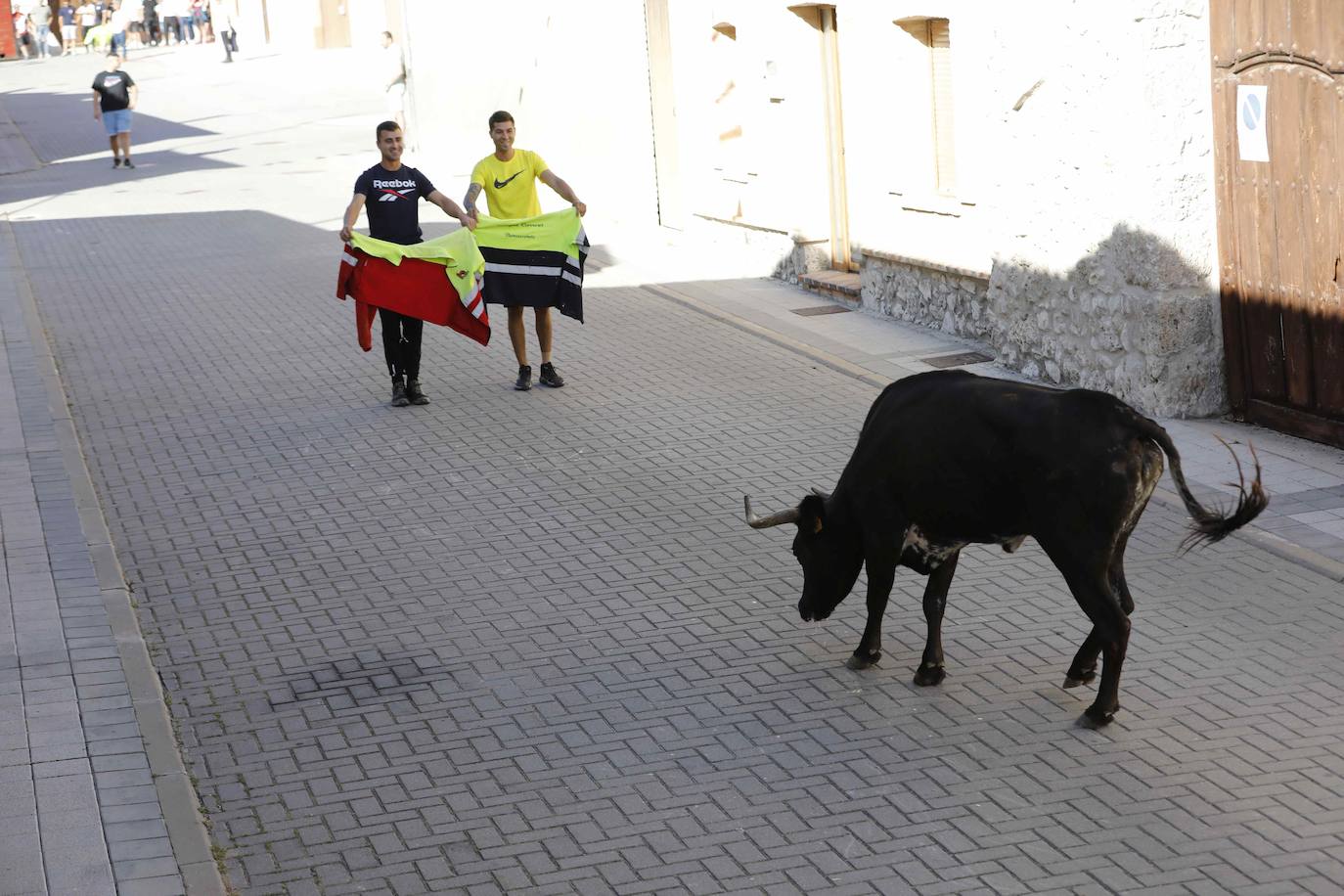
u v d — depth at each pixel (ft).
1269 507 30.86
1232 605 26.43
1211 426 36.63
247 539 31.24
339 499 33.55
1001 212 41.68
